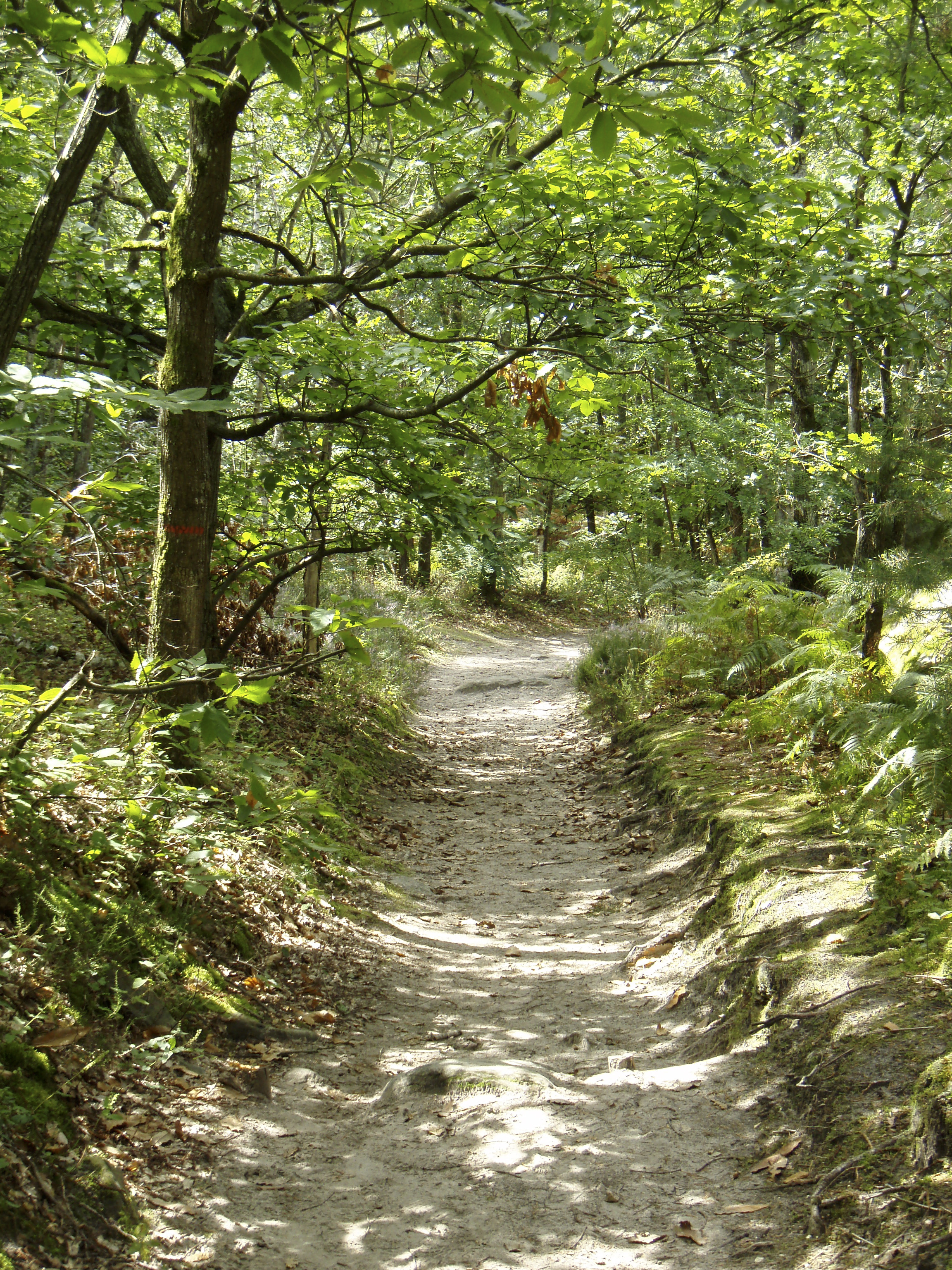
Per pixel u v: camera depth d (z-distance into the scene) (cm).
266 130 1077
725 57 718
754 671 938
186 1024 391
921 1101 300
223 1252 272
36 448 752
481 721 1412
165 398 314
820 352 660
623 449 1254
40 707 377
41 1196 254
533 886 710
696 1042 430
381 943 576
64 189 462
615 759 1026
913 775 488
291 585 1366
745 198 564
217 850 497
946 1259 245
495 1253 280
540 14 532
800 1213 285
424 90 232
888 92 712
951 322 652
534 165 700
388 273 754
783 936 453
